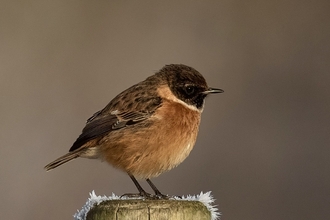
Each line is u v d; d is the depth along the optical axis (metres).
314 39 15.82
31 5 15.80
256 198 13.70
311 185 13.80
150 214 6.59
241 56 15.58
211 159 14.12
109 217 6.62
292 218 13.62
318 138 14.39
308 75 15.38
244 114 14.84
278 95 15.12
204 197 7.05
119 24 15.84
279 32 15.88
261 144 14.30
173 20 16.00
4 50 15.27
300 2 16.69
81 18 15.84
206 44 15.73
